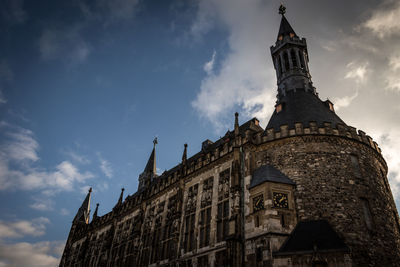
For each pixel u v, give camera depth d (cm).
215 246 3180
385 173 3572
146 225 4691
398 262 2753
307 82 4325
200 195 3819
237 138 3575
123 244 5066
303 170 3020
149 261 4147
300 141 3206
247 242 2797
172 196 4422
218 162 3797
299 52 4728
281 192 2883
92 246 6216
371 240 2661
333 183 2908
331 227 2614
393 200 3388
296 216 2777
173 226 3984
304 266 2364
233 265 2717
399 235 3075
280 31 5162
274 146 3312
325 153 3097
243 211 3011
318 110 3688
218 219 3328
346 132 3272
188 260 3459
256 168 3288
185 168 4334
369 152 3319
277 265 2453
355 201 2834
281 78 4547
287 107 3903
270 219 2689
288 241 2586
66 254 7175
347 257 2275
